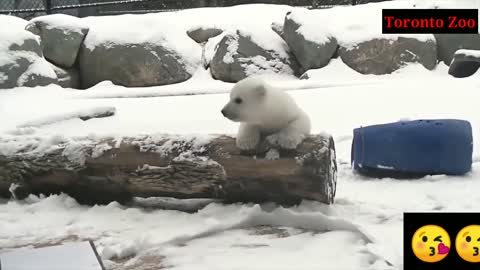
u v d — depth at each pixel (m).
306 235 3.56
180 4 19.09
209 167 4.08
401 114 7.73
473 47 11.59
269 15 13.36
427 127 5.33
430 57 11.31
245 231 3.71
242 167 4.01
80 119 8.23
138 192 4.34
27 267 2.63
